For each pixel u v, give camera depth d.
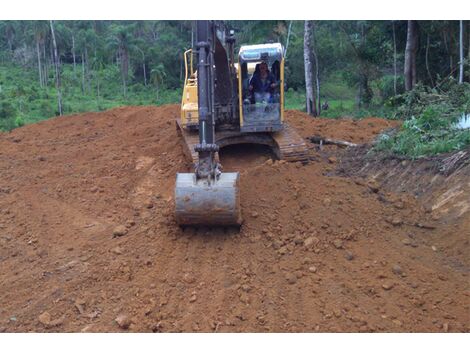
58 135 14.16
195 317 5.27
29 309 5.58
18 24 52.88
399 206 7.42
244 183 8.12
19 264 6.64
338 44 27.80
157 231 7.08
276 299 5.53
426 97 11.38
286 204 7.43
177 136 12.05
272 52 9.17
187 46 46.47
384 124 12.98
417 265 6.10
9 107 28.86
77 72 50.12
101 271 6.22
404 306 5.35
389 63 24.66
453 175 7.54
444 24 18.95
